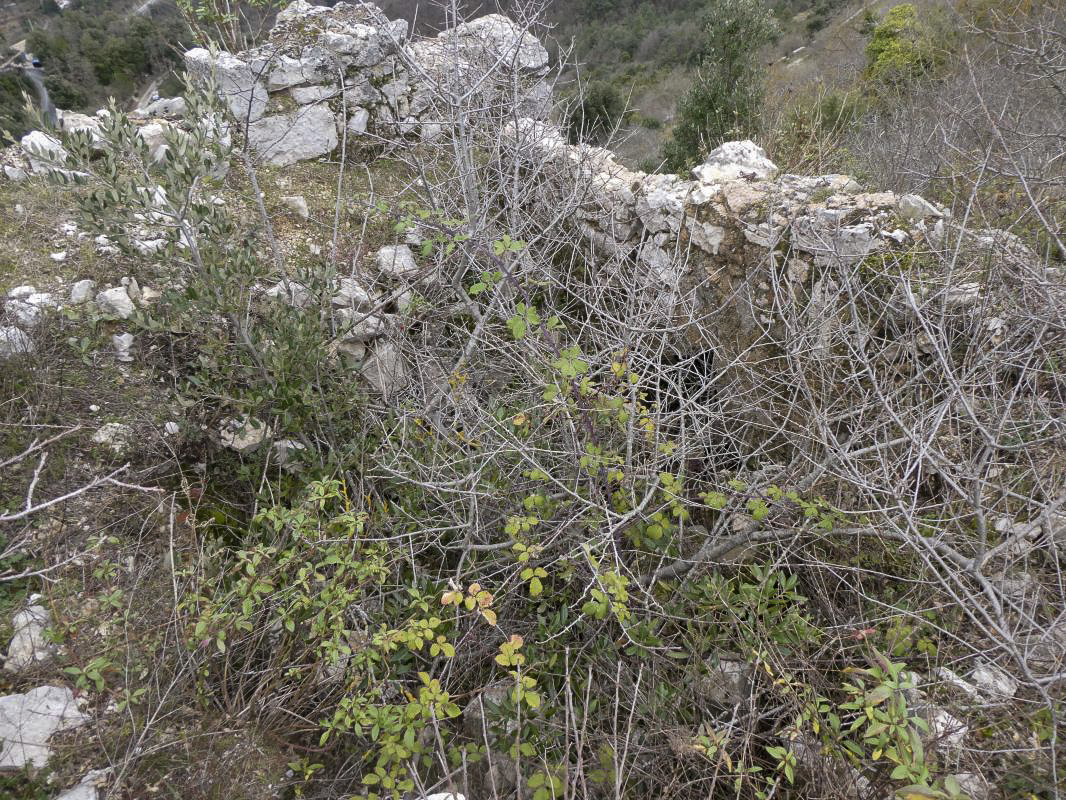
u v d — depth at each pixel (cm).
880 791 185
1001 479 249
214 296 283
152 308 346
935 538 207
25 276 351
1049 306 236
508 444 255
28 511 189
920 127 503
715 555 265
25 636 230
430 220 327
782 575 234
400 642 228
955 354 279
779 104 708
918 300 277
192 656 213
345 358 334
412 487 287
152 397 324
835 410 290
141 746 203
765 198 355
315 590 238
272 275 350
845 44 1138
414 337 390
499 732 219
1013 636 194
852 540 257
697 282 387
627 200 432
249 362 322
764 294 344
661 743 218
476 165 456
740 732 214
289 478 316
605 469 252
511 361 338
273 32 502
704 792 212
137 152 284
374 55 505
